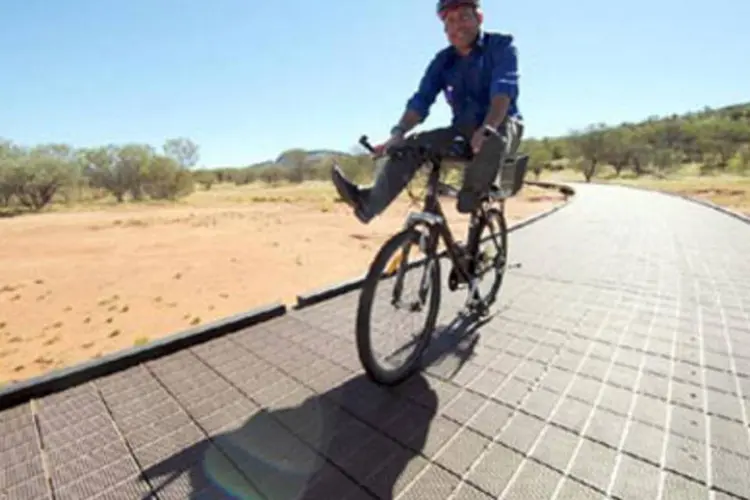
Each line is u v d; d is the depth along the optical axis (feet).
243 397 6.53
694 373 6.90
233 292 23.86
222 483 4.75
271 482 4.74
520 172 9.54
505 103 6.84
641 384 6.59
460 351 7.87
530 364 7.32
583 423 5.65
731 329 8.70
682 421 5.64
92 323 19.45
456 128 7.40
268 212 66.39
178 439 5.55
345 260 31.68
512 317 9.53
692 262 14.79
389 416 5.95
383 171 6.39
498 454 5.10
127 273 28.02
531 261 15.08
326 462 5.04
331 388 6.73
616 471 4.76
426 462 5.00
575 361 7.41
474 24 7.15
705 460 4.89
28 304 21.99
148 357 7.85
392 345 7.07
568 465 4.88
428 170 6.91
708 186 103.91
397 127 7.68
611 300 10.65
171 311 20.97
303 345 8.40
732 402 6.05
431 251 7.20
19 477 4.91
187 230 46.47
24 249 36.35
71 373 6.97
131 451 5.34
